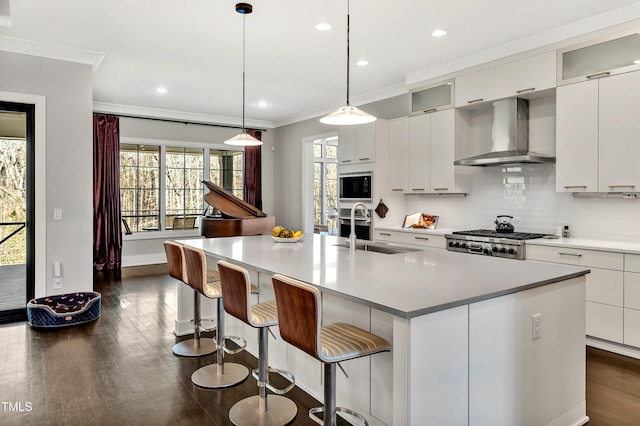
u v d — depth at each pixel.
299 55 4.34
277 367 2.97
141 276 6.24
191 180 7.69
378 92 5.80
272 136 8.48
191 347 3.38
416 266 2.46
